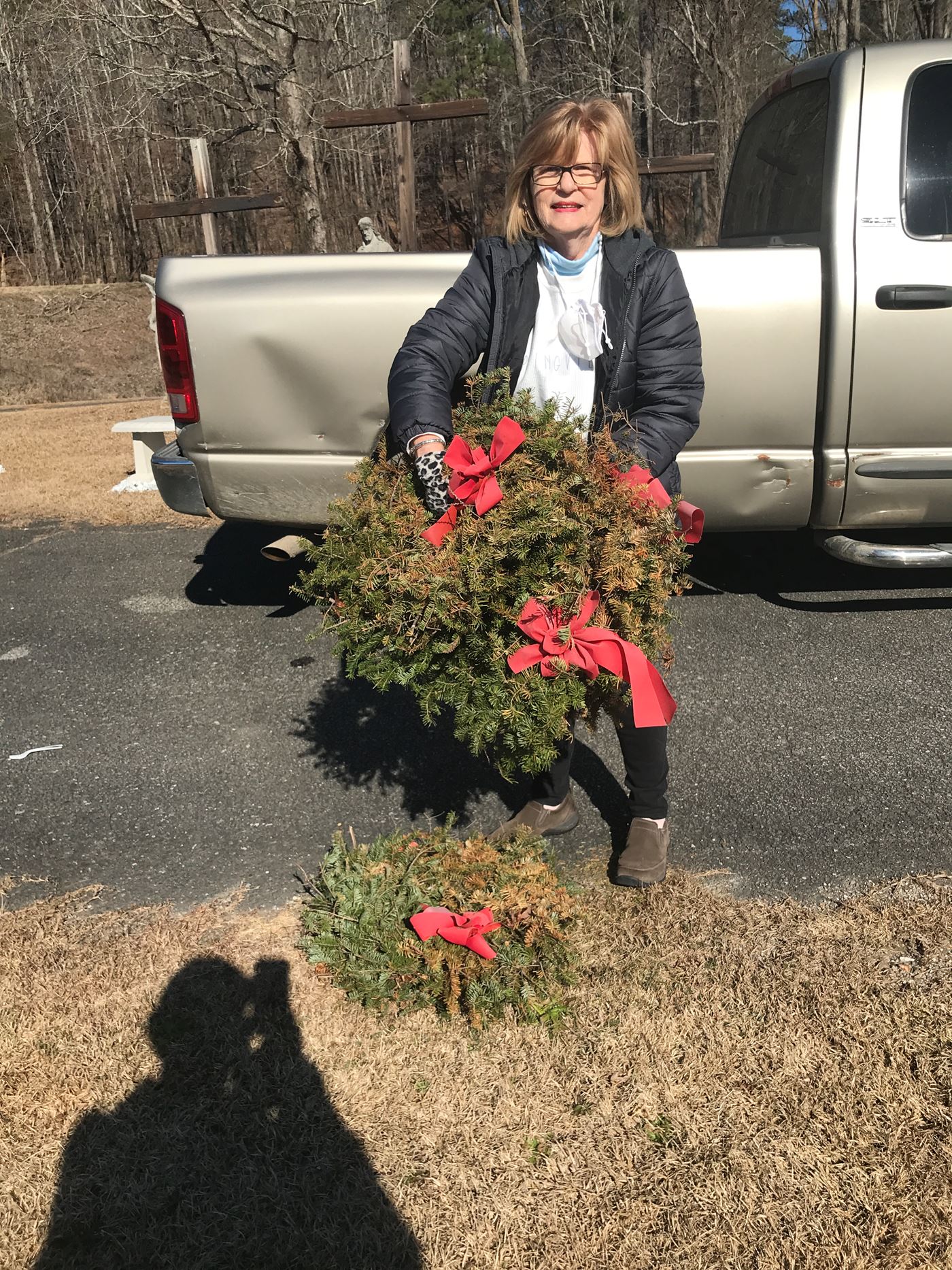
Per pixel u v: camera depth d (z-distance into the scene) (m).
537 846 2.43
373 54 20.22
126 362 15.49
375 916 2.23
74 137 29.50
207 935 2.38
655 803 2.50
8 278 29.05
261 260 3.72
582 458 2.01
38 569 5.23
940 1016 2.05
